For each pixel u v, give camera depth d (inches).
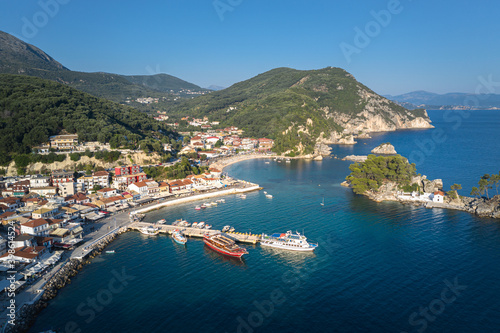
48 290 3459.6
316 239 4933.6
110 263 4242.1
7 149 7367.1
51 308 3230.8
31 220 4677.7
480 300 3321.9
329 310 3184.1
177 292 3533.5
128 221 5782.5
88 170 7598.4
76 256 4266.7
